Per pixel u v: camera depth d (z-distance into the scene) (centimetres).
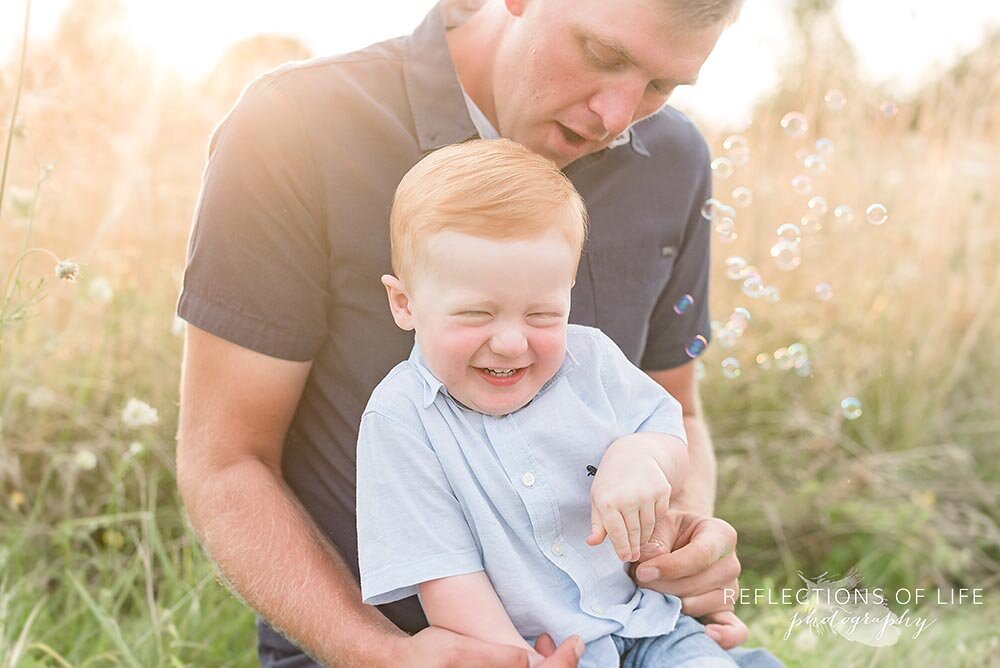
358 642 139
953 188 395
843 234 385
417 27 161
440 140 154
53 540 262
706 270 187
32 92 291
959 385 370
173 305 305
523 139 153
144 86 324
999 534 318
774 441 339
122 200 302
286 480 162
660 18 137
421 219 133
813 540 310
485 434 140
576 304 165
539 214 132
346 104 152
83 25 317
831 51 416
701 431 190
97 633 223
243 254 147
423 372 141
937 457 343
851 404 221
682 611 150
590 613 139
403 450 138
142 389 291
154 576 255
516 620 137
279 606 143
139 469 253
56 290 300
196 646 213
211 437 150
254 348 148
